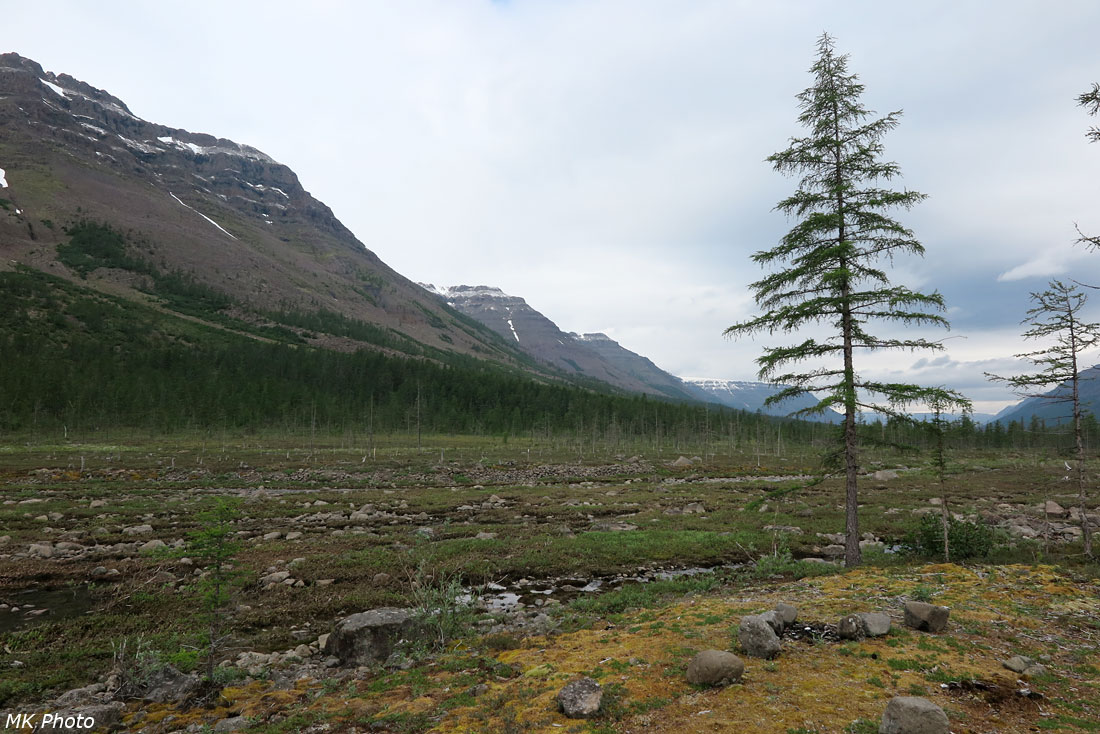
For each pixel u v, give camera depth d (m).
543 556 22.84
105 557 22.02
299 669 11.85
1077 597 12.91
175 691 10.50
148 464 63.53
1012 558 20.02
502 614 15.79
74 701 10.14
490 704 8.60
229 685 10.89
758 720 7.31
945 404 15.94
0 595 17.47
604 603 16.00
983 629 10.84
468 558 22.33
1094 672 8.82
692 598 16.16
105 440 91.00
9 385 96.44
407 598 17.27
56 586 18.42
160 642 13.58
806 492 48.03
